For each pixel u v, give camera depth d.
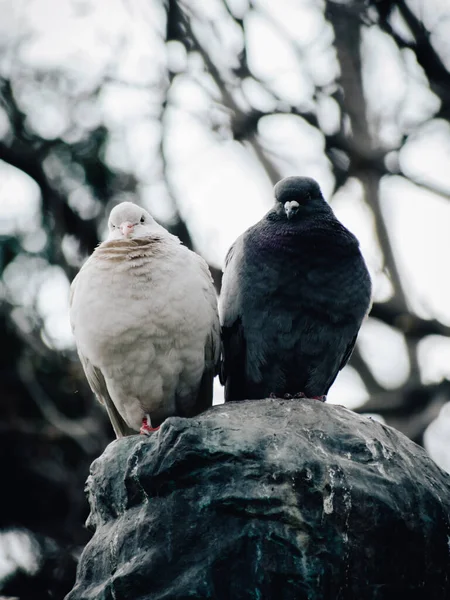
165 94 17.41
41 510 17.23
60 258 16.94
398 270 17.52
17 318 16.67
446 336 16.72
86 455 17.20
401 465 7.94
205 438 7.63
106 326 9.56
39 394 16.64
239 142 17.86
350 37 17.44
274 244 10.06
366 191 17.59
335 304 9.95
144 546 7.48
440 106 16.98
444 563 7.80
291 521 7.39
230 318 10.39
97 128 17.33
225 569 7.33
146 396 10.05
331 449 7.89
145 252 9.71
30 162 17.19
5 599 9.98
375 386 17.52
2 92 17.36
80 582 7.68
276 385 10.44
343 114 17.42
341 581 7.38
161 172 17.31
